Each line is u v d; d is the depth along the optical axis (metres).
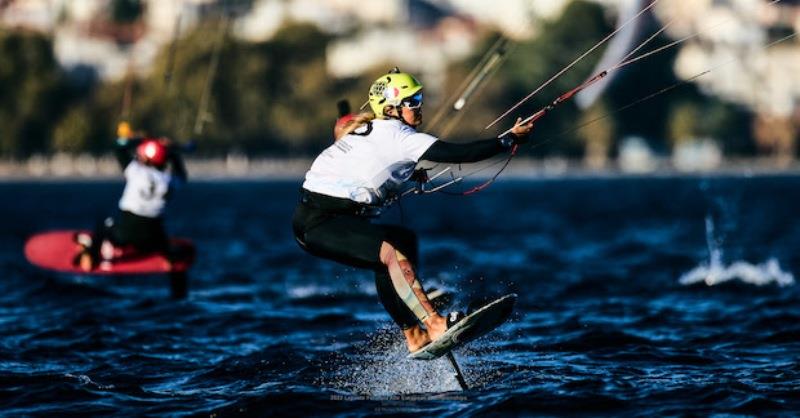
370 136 32.88
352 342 47.34
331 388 37.50
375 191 32.84
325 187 33.06
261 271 83.81
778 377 37.97
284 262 92.69
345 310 58.44
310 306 60.31
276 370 40.88
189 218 193.12
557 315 54.97
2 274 78.62
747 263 85.50
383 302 34.56
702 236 126.94
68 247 57.91
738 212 194.75
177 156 57.00
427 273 82.81
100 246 57.59
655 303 59.81
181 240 60.41
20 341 48.00
